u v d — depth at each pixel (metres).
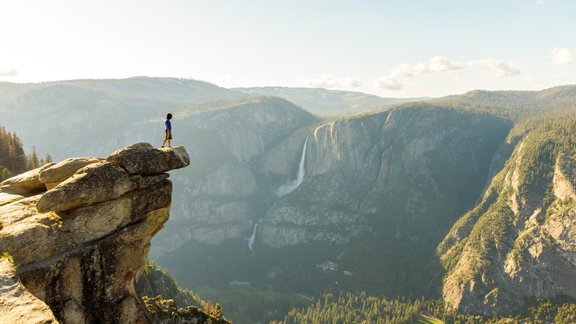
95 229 25.97
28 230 23.06
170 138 31.44
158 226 29.80
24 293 17.77
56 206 24.86
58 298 23.44
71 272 24.14
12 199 29.06
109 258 26.25
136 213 27.97
